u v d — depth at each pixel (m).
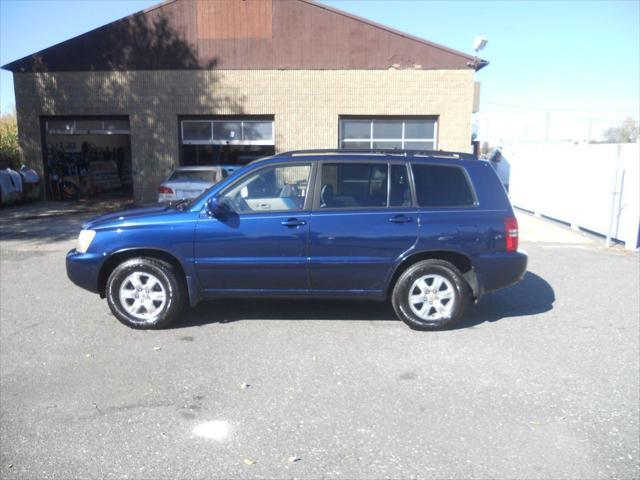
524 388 4.32
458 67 18.22
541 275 8.38
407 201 5.69
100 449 3.44
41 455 3.38
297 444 3.49
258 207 5.66
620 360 4.91
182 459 3.33
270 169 5.72
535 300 6.95
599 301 6.91
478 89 18.34
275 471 3.21
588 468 3.25
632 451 3.43
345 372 4.62
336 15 18.03
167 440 3.54
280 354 5.02
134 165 18.84
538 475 3.17
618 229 11.19
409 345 5.27
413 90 18.31
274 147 18.81
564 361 4.88
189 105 18.48
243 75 18.33
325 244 5.58
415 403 4.05
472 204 5.74
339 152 5.82
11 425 3.74
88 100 18.59
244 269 5.62
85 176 21.92
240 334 5.57
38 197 19.53
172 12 18.11
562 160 14.20
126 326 5.81
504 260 5.70
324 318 6.12
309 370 4.66
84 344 5.29
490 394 4.21
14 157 19.81
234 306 6.57
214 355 5.00
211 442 3.52
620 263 9.35
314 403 4.05
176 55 18.30
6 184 17.48
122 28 18.23
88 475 3.18
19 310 6.43
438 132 18.55
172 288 5.66
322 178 5.68
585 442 3.53
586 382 4.44
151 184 18.89
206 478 3.14
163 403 4.05
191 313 6.30
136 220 5.68
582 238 12.11
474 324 5.95
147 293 5.69
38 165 19.28
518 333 5.64
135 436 3.59
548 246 11.14
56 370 4.66
